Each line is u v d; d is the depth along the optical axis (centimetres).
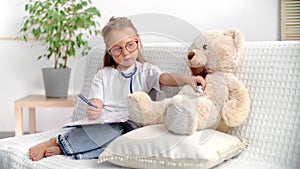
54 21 255
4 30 293
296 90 143
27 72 296
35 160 146
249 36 278
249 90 152
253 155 146
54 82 268
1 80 298
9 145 163
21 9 290
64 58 269
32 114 281
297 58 146
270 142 144
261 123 148
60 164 139
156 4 285
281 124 144
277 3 273
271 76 149
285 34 272
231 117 145
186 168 125
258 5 275
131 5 287
